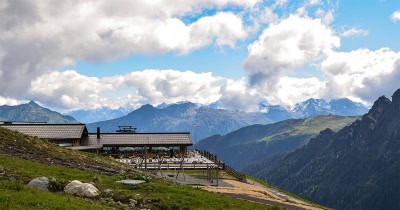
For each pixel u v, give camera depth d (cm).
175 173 8800
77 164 5181
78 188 3180
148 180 4603
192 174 8906
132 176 4672
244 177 9625
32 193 2683
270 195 6712
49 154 5397
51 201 2511
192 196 4109
